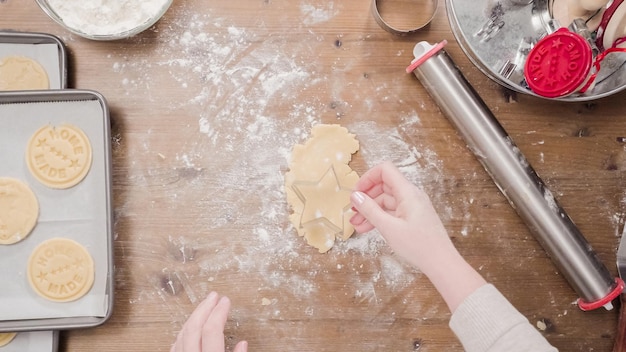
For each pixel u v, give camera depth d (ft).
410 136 3.63
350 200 3.31
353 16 3.64
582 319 3.61
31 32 3.38
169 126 3.55
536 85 3.24
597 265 3.42
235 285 3.52
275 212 3.55
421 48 3.49
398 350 3.56
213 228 3.53
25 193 3.40
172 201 3.53
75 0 3.38
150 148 3.54
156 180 3.53
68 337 3.44
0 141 3.40
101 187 3.43
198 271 3.51
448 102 3.46
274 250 3.54
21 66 3.46
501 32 3.51
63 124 3.42
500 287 3.61
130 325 3.47
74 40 3.53
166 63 3.57
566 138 3.66
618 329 3.55
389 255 3.58
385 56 3.64
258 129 3.58
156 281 3.49
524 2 3.48
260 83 3.59
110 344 3.45
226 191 3.55
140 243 3.50
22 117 3.40
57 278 3.38
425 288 3.57
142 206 3.52
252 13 3.61
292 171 3.55
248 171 3.57
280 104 3.59
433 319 3.57
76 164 3.43
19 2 3.51
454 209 3.61
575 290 3.55
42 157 3.42
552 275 3.62
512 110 3.65
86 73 3.53
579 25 3.37
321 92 3.61
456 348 3.57
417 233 2.87
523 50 3.51
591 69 3.37
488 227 3.62
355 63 3.63
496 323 2.67
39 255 3.38
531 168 3.46
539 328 3.60
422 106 3.63
